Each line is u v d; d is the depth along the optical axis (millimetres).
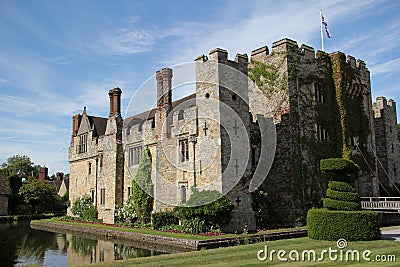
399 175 38531
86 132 39438
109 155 33312
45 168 67250
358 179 28469
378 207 24312
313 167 26203
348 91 28719
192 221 20859
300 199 24812
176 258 12898
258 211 23156
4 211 48812
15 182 52281
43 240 24078
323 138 27422
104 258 17219
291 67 26344
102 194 34344
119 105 33906
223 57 22797
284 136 25641
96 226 28359
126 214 29453
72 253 18875
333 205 17531
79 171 40438
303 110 26438
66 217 38375
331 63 28953
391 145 38344
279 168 25562
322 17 29766
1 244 8930
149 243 20766
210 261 12227
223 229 20578
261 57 27875
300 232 20734
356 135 28672
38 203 52156
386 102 38906
